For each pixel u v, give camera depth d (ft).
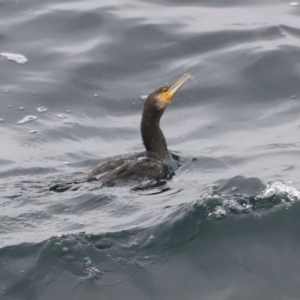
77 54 65.10
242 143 52.80
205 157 50.11
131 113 58.75
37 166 49.16
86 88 61.21
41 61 64.34
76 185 42.78
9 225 37.37
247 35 66.64
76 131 55.62
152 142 50.39
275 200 38.47
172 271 33.30
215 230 35.91
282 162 48.19
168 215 37.22
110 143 54.39
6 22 69.36
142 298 31.63
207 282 32.81
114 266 33.30
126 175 43.93
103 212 38.86
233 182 42.42
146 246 34.68
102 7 71.92
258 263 34.06
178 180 45.21
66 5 72.28
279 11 71.46
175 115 58.18
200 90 60.54
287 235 35.86
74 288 31.99
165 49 65.46
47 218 38.27
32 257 33.63
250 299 31.78
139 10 71.82
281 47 64.34
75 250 34.04
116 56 64.85
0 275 32.71
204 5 73.05
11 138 53.88
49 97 59.77
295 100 58.54
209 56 64.08
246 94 59.67
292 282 32.83
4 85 61.00
